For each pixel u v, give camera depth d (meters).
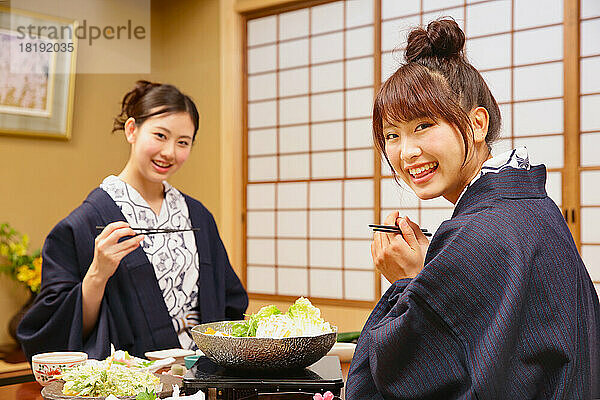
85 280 1.93
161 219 2.28
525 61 3.71
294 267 4.66
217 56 4.88
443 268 1.00
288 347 1.28
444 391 1.02
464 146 1.09
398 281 1.16
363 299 4.33
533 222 1.03
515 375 0.97
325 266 4.52
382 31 4.23
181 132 2.19
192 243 2.34
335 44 4.45
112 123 4.90
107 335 1.96
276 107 4.76
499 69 3.81
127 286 2.10
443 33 1.14
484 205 1.06
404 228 1.21
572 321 0.97
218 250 2.47
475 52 3.89
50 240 2.08
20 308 4.23
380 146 1.21
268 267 4.80
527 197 1.07
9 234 4.11
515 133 3.76
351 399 1.12
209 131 4.94
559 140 3.61
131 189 2.24
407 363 1.03
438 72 1.11
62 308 1.92
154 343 2.13
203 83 4.97
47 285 2.02
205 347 1.33
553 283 0.99
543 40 3.65
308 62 4.59
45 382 1.52
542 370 0.98
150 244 2.20
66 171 4.58
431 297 1.00
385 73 4.22
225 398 1.28
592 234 3.52
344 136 4.42
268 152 4.80
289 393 1.27
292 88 4.68
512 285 0.96
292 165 4.68
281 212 4.73
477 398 0.95
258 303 4.84
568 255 1.02
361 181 4.34
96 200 2.17
